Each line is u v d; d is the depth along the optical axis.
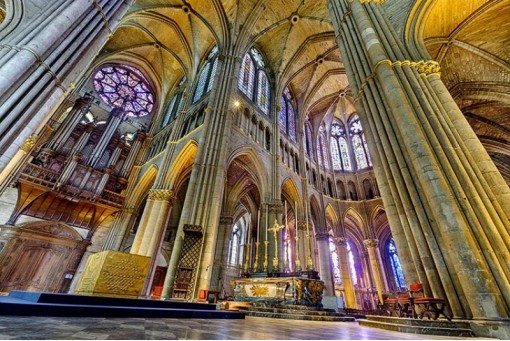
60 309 3.33
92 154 17.62
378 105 7.42
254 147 16.08
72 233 16.23
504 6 9.41
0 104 5.50
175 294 8.84
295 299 8.34
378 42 8.29
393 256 24.14
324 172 24.67
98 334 2.01
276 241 11.13
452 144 6.06
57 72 6.77
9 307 2.92
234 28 18.72
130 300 4.75
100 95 21.31
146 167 19.14
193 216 10.66
